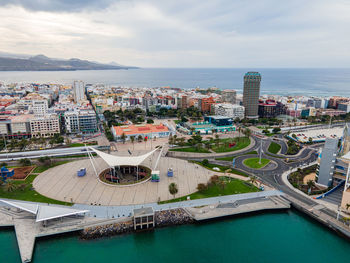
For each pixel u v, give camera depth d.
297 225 148.00
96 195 168.62
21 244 124.50
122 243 131.12
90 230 134.88
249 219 152.00
